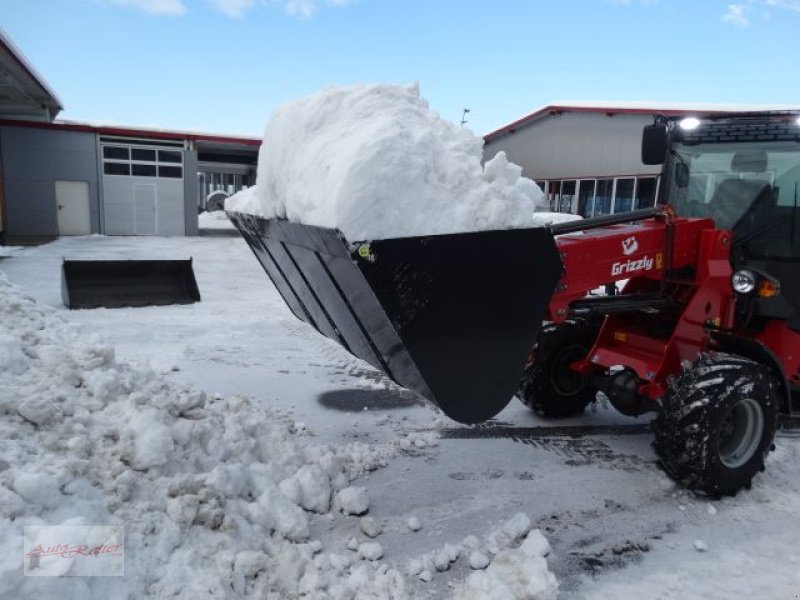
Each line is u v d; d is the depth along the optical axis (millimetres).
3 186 18500
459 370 2398
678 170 4137
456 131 2562
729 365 3107
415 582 2418
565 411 4297
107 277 8070
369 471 3420
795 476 3471
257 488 2705
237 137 20766
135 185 19859
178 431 2635
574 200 20234
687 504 3131
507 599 2141
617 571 2545
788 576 2523
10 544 1674
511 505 3082
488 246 2307
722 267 3379
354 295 2461
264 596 2119
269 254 3402
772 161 3688
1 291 3383
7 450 2080
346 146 2297
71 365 2775
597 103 20188
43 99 17156
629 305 3371
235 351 6043
